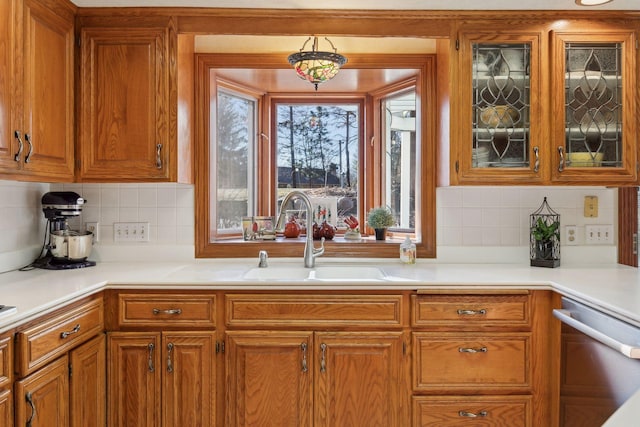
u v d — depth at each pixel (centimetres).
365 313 190
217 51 247
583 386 163
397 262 246
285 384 190
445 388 190
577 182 214
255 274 226
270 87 286
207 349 189
